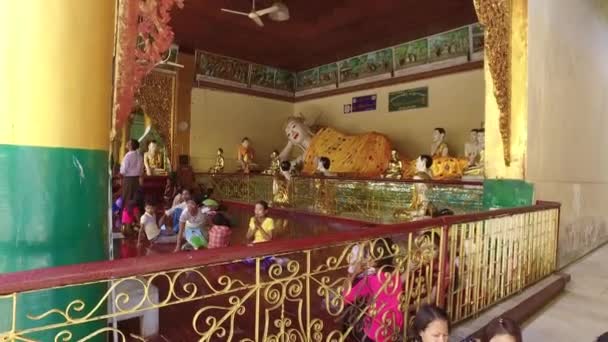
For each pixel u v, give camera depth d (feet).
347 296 7.34
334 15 29.99
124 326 9.39
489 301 11.37
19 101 5.25
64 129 5.49
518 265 12.85
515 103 15.24
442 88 33.19
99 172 5.93
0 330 4.99
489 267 11.30
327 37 34.91
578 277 15.99
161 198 32.73
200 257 5.11
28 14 5.28
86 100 5.70
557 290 13.83
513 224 12.50
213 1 28.14
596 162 22.34
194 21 31.58
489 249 11.28
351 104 40.93
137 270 4.57
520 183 15.02
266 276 13.05
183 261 4.94
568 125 18.79
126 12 6.02
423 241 8.83
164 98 36.88
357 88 40.19
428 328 6.56
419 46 34.60
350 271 7.48
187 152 38.42
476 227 10.63
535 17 15.64
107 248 6.12
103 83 5.92
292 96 47.06
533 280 13.85
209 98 40.11
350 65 40.78
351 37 34.73
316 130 40.40
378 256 8.04
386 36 34.35
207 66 39.55
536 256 14.08
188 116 38.45
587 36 21.03
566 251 17.97
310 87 45.42
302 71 46.16
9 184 5.22
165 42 6.37
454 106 32.30
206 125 39.88
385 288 7.80
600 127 22.94
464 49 31.50
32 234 5.28
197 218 17.12
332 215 26.37
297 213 28.04
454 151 32.19
